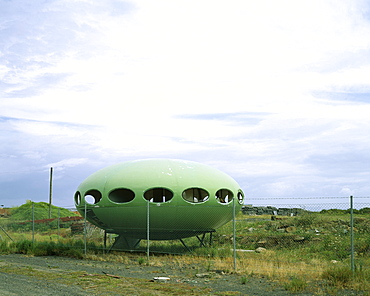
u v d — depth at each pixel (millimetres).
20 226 31344
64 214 43188
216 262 14578
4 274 12383
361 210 31734
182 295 9664
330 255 17125
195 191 19938
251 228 24500
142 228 17406
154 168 17234
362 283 10469
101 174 18078
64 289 10086
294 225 23984
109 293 9703
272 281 11469
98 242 22625
